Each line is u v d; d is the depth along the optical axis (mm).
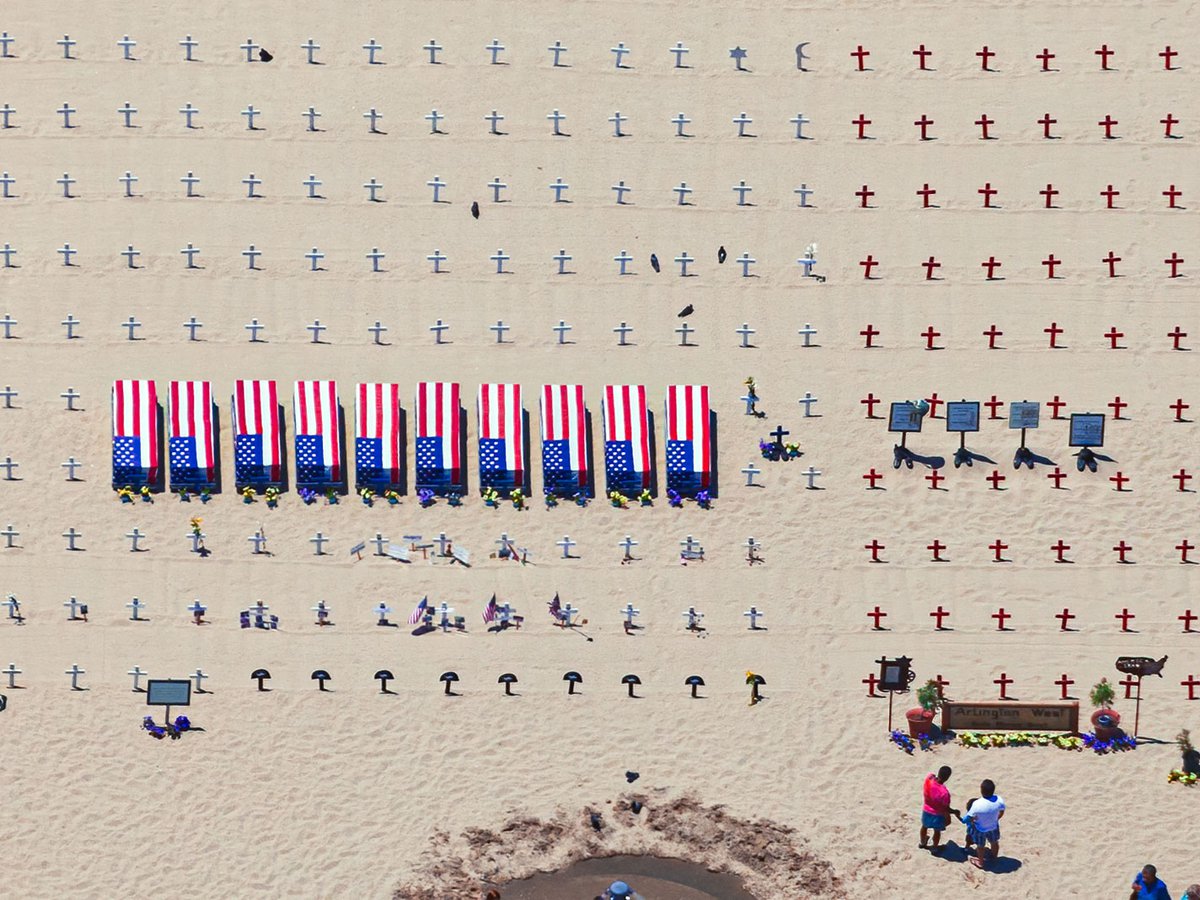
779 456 61906
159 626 58031
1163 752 55250
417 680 56938
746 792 53969
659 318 64188
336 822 52875
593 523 60562
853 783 54281
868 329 64125
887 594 59312
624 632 58281
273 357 63031
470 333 63750
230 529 60031
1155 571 59812
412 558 59625
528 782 54094
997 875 51438
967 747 55375
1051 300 64750
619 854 52062
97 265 64438
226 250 64812
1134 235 65812
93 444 61500
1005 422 62625
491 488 61156
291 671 57094
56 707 55875
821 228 65812
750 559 59844
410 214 65562
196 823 52781
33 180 65750
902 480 61500
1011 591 59469
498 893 49844
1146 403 63062
